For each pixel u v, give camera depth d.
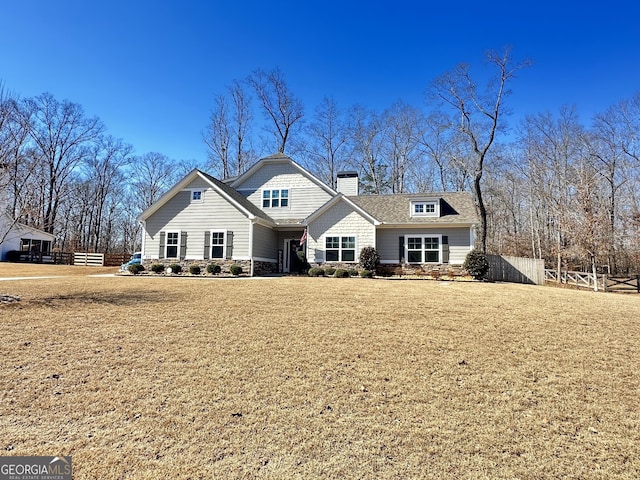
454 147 34.09
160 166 50.91
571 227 21.42
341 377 4.85
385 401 4.16
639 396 4.43
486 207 38.81
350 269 19.12
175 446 3.17
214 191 19.66
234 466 2.90
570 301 11.22
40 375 4.68
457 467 2.95
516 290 13.84
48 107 37.03
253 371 4.99
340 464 2.96
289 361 5.39
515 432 3.54
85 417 3.65
